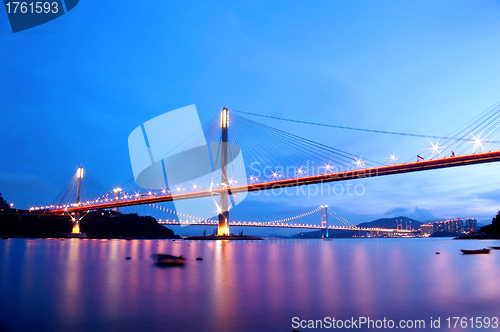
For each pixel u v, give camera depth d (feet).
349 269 97.91
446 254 168.14
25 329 40.60
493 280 75.77
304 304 52.39
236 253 170.50
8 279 74.79
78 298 55.72
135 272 87.25
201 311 48.19
